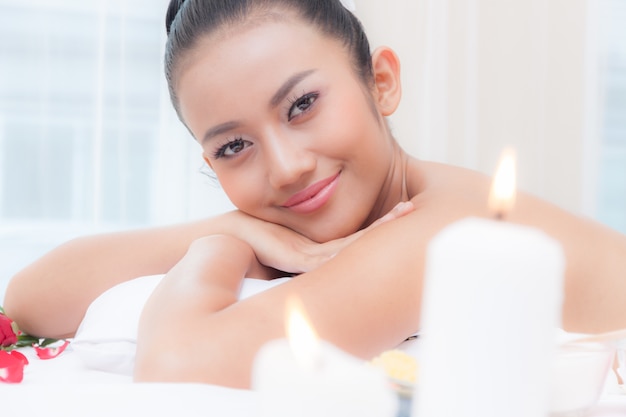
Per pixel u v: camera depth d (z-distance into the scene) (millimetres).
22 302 1345
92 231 2531
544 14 2738
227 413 500
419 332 915
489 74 2729
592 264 924
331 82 1101
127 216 2580
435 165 1209
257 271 1130
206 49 1067
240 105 1063
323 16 1126
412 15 2658
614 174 3025
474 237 317
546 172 2771
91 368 985
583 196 2777
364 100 1156
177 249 1268
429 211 943
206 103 1084
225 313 807
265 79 1055
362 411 313
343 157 1112
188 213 2531
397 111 2662
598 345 537
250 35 1060
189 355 768
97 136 2506
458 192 1024
